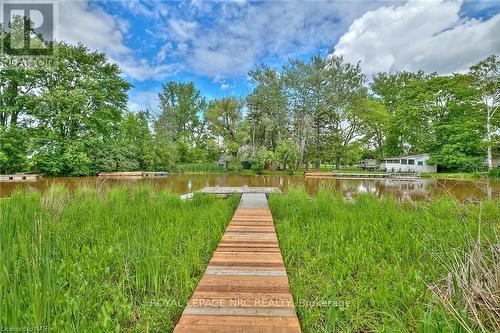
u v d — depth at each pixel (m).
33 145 17.28
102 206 5.22
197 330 1.64
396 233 3.81
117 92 21.69
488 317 1.69
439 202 5.69
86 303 1.99
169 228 3.83
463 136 21.22
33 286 1.76
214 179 18.81
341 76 24.84
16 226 3.21
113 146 21.16
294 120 26.91
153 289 2.33
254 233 3.97
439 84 24.28
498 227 3.38
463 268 2.06
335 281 2.45
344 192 10.80
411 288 2.21
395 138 29.83
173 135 35.00
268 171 27.08
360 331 1.87
